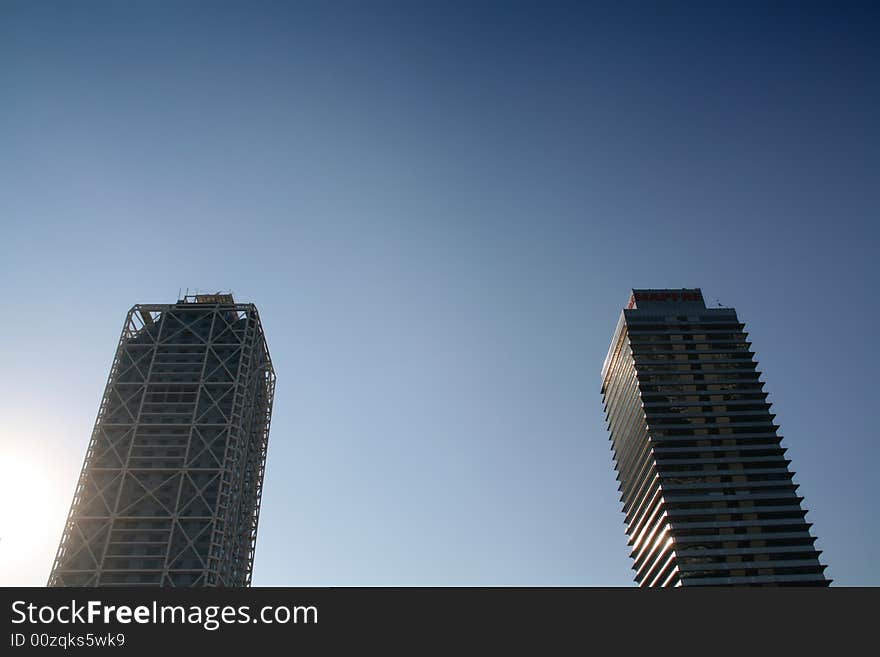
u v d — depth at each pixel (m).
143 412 197.12
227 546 183.12
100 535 176.00
